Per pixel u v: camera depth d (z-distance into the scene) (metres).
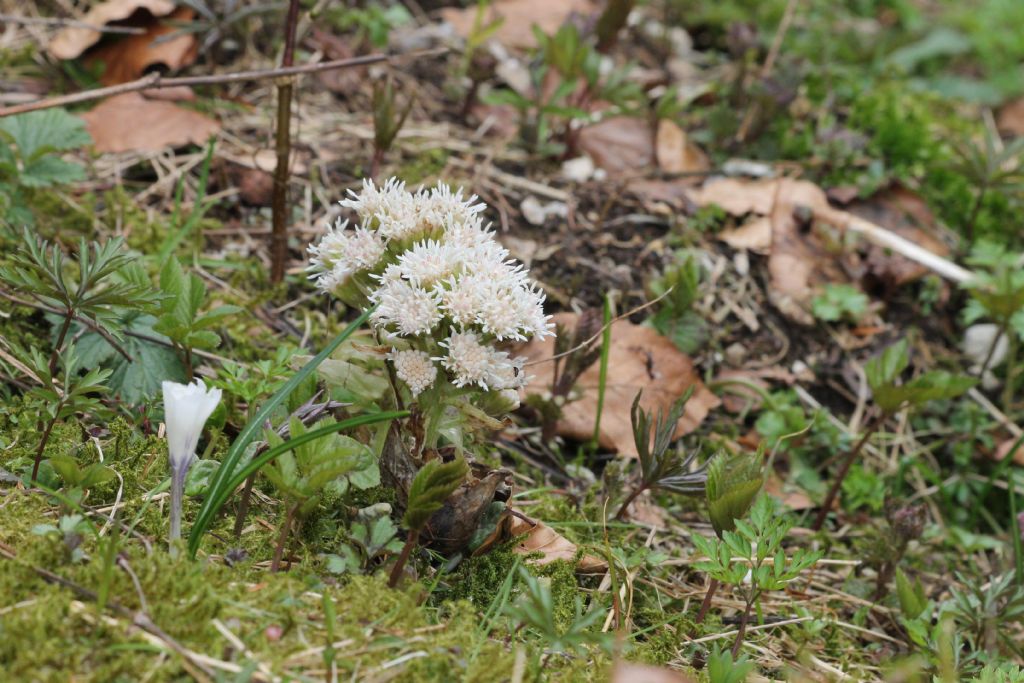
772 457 2.89
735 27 4.88
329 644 1.93
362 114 4.41
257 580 2.14
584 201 4.20
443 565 2.37
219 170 3.92
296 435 2.12
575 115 4.12
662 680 1.96
